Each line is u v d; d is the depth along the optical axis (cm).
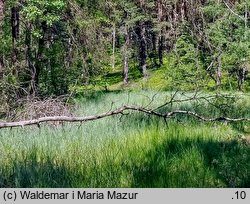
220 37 1534
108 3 2209
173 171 624
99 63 1905
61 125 930
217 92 1051
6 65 1566
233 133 966
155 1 4009
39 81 1727
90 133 841
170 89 2106
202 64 1644
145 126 937
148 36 4681
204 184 604
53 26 1784
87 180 570
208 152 735
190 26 1998
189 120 1060
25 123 600
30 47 1725
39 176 558
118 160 651
